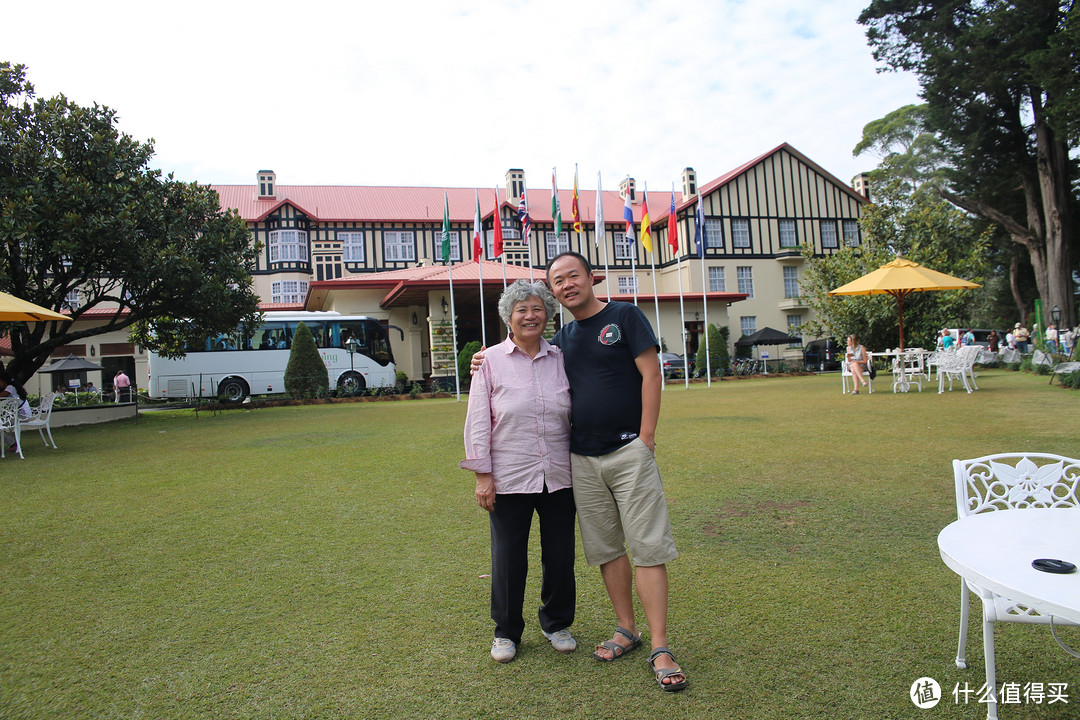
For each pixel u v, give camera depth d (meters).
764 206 37.03
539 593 3.56
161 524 5.04
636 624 3.10
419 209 37.81
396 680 2.60
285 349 23.20
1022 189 27.81
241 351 22.86
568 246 37.84
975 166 27.09
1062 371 13.97
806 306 36.56
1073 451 6.44
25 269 15.15
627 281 38.59
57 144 14.26
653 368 2.74
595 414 2.77
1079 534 2.09
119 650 2.90
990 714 2.17
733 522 4.59
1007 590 1.69
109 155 14.44
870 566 3.65
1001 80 22.34
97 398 22.36
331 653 2.84
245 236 17.61
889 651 2.68
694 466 6.59
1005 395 12.19
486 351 2.92
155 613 3.31
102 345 30.77
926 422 8.98
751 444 7.82
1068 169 24.95
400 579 3.73
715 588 3.42
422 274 25.22
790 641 2.80
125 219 13.75
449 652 2.83
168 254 14.51
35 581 3.82
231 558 4.17
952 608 3.07
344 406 18.77
